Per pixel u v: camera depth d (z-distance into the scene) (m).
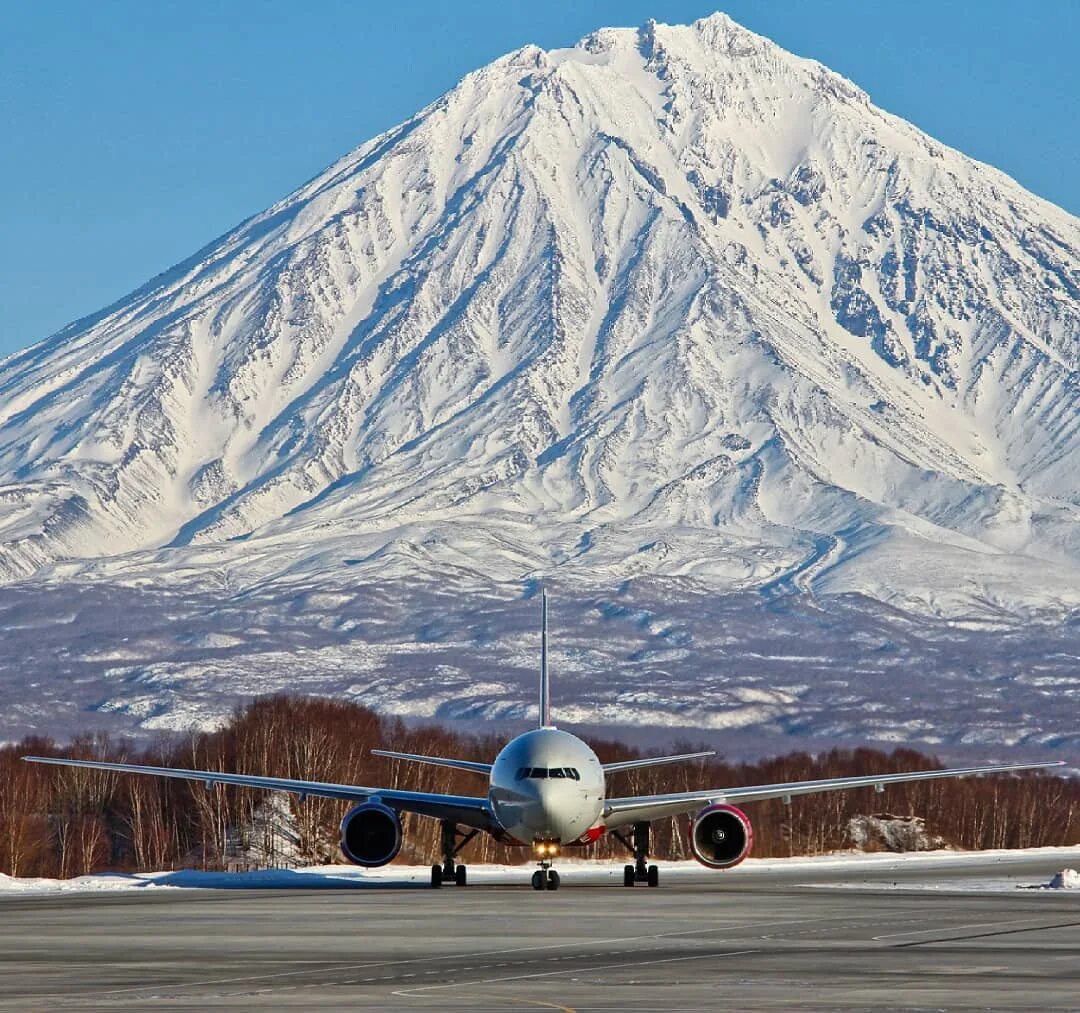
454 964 109.44
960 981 99.94
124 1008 88.12
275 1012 86.62
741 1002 90.25
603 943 124.31
